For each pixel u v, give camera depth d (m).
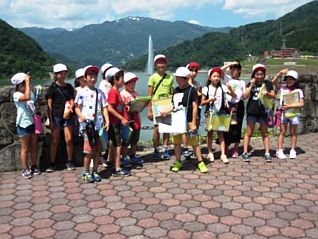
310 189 4.95
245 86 6.43
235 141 6.45
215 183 5.20
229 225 3.96
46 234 3.83
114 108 5.52
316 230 3.84
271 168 5.85
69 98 5.86
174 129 5.66
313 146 7.21
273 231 3.82
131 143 6.21
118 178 5.49
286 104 6.32
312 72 8.38
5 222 4.12
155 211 4.32
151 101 6.36
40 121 5.76
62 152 6.24
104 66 6.21
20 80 5.42
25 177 5.59
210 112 6.12
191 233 3.80
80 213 4.32
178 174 5.62
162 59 6.27
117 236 3.77
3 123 5.84
